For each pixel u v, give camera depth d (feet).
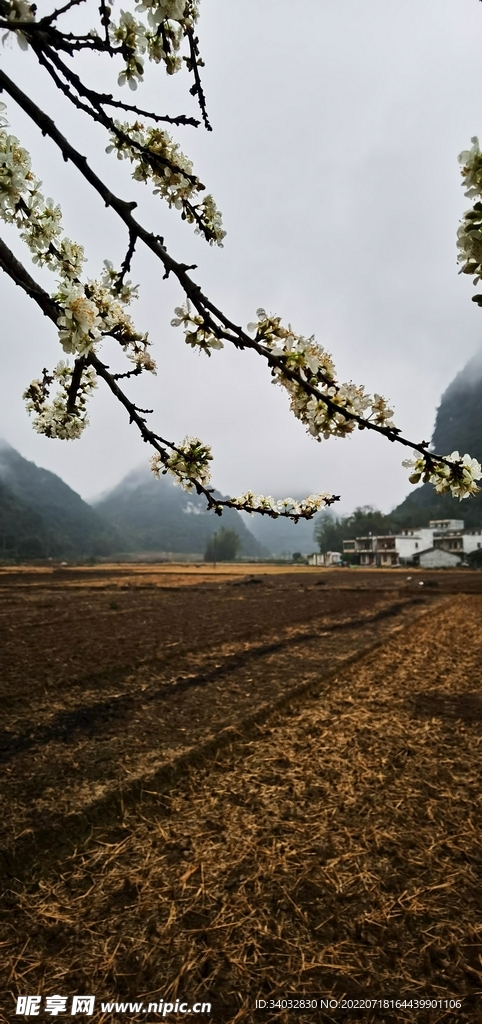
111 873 10.08
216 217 6.16
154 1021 6.98
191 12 4.74
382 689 24.02
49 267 5.76
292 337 4.36
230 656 31.53
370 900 9.31
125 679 25.59
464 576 145.07
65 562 317.63
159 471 7.00
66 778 13.92
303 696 22.90
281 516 6.72
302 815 12.36
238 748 16.67
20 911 8.99
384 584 111.04
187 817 12.28
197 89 5.11
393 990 7.47
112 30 4.53
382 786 13.89
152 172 5.94
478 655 31.86
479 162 3.11
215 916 8.91
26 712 19.94
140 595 81.05
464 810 12.57
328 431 4.61
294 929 8.61
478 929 8.54
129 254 5.62
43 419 7.89
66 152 4.63
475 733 17.97
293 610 58.85
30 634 39.81
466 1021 7.00
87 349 4.33
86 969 7.77
